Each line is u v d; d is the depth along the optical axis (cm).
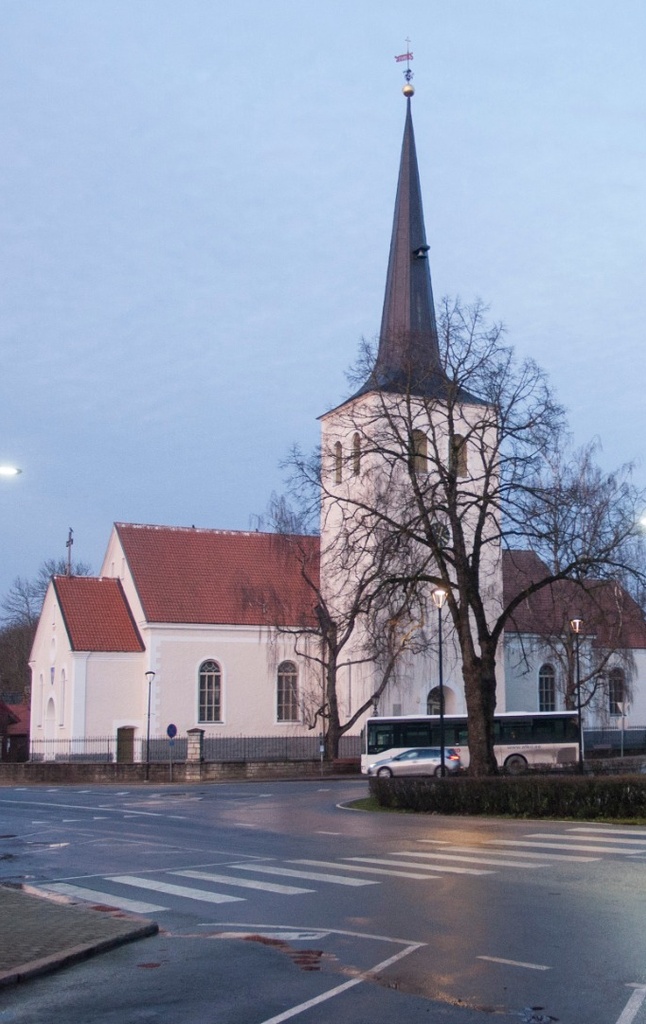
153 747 5534
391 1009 827
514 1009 816
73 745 5494
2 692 9356
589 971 923
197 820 2719
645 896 1294
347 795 3644
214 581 6003
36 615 10000
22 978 951
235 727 5722
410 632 3738
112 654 5641
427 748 4469
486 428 3250
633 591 3806
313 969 970
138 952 1070
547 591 5194
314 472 3638
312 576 5884
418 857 1778
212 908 1324
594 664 5075
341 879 1541
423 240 5722
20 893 1438
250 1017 814
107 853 1994
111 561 6306
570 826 2302
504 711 5788
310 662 5834
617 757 5338
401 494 3538
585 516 3709
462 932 1101
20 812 3092
